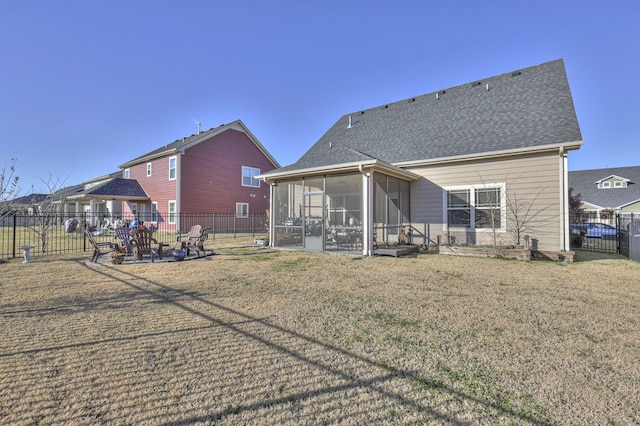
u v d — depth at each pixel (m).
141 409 2.03
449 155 10.55
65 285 5.48
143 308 4.17
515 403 2.12
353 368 2.59
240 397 2.17
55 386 2.29
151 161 21.36
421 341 3.14
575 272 6.82
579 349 2.97
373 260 8.55
